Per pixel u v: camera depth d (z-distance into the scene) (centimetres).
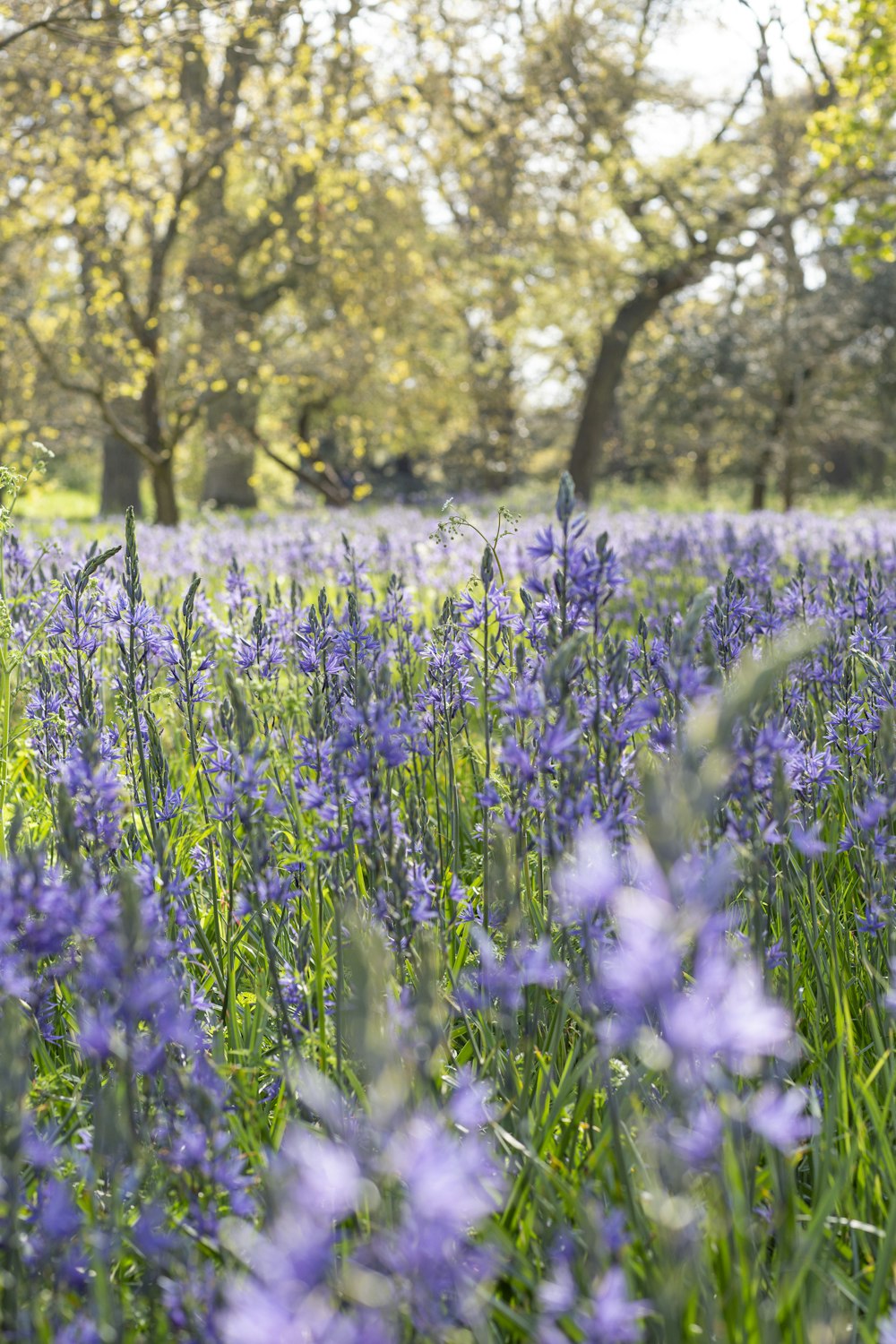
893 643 377
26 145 1705
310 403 3031
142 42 1002
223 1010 269
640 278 2812
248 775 239
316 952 244
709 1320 162
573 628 278
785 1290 171
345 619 357
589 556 229
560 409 4753
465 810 406
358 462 5181
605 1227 168
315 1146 130
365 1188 154
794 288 3017
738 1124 181
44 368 2092
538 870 298
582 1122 233
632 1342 163
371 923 249
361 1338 121
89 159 1769
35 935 200
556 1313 165
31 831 346
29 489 1097
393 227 2547
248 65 1991
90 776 247
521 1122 210
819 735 367
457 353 3603
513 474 4972
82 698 322
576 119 2433
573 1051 235
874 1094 239
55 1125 210
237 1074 242
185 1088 195
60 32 948
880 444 3481
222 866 332
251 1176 197
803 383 3325
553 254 2553
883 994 266
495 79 2405
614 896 131
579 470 2998
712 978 132
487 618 308
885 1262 182
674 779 142
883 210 1756
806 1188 231
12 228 1764
